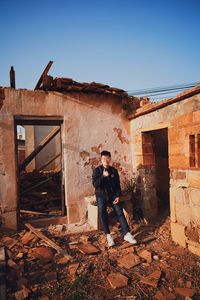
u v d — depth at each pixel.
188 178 3.88
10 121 4.79
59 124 5.36
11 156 4.79
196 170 3.70
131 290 2.94
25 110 4.89
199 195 3.66
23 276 3.21
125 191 5.36
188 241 3.88
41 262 3.56
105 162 4.30
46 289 2.95
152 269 3.39
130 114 5.69
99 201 4.27
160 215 5.51
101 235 4.62
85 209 5.31
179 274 3.25
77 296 2.79
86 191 5.34
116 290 2.94
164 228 4.80
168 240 4.30
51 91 5.09
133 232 4.70
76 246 4.11
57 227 4.95
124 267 3.46
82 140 5.34
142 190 5.41
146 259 3.64
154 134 5.52
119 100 5.71
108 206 5.07
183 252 3.83
